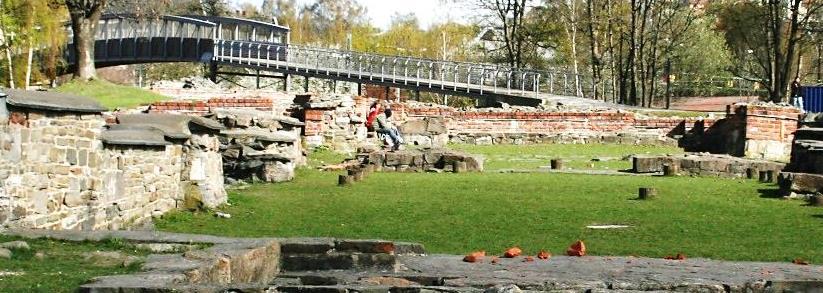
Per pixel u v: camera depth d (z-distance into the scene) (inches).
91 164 515.2
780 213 610.9
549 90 1990.7
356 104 1263.5
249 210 633.0
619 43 2276.1
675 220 577.6
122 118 615.8
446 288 319.9
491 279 339.0
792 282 333.7
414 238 514.9
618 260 398.9
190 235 406.3
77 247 380.5
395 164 943.0
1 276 317.4
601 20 2293.3
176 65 3034.0
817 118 1130.0
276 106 1359.5
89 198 512.7
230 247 374.6
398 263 390.6
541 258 407.5
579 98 1893.5
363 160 951.6
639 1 2134.6
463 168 931.3
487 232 534.3
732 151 1306.6
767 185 791.7
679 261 397.7
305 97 1295.5
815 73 2765.7
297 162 939.3
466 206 642.2
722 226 553.6
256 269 369.7
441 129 1406.3
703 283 331.0
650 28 2406.5
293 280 362.9
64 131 489.7
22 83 2118.6
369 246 397.1
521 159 1120.2
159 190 599.2
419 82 2046.0
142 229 550.0
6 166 437.1
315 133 1189.7
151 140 570.3
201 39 2433.6
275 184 803.4
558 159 976.9
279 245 396.5
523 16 2423.7
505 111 1513.3
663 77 2598.4
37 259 352.2
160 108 1363.2
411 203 658.8
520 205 645.9
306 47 2231.8
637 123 1492.4
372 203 660.1
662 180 829.8
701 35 2600.9
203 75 2994.6
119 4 2667.3
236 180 820.6
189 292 287.0
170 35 2496.3
